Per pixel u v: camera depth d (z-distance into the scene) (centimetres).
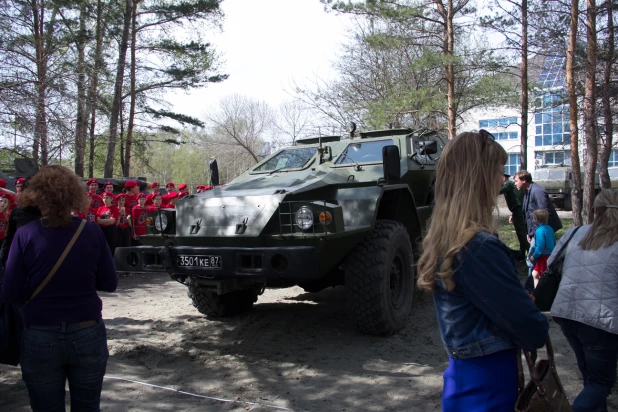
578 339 301
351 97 2264
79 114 1294
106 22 1755
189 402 360
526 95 1501
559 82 1634
